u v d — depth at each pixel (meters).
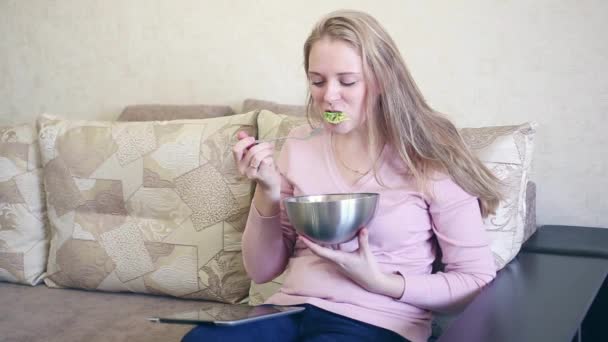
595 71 1.66
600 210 1.70
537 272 1.22
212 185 1.63
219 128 1.67
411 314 1.14
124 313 1.59
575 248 1.43
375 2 1.92
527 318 0.94
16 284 1.89
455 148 1.19
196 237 1.63
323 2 2.01
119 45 2.42
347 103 1.14
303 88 2.09
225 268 1.61
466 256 1.14
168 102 2.36
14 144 1.94
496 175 1.33
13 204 1.90
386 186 1.19
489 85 1.79
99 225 1.75
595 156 1.69
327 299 1.16
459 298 1.11
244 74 2.19
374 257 1.12
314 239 1.07
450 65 1.84
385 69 1.14
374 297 1.13
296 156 1.30
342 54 1.11
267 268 1.30
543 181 1.76
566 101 1.70
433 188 1.16
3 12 2.64
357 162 1.24
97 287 1.75
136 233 1.70
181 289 1.65
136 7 2.36
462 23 1.80
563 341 0.84
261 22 2.12
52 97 2.61
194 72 2.29
